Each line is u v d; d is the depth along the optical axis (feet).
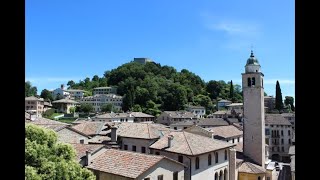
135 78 609.01
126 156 101.65
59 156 68.74
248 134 192.34
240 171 168.76
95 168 98.12
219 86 584.40
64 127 143.13
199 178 127.95
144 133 156.87
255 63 195.31
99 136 165.58
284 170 208.54
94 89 621.31
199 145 132.67
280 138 274.98
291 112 300.81
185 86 554.05
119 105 546.67
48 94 538.88
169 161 104.27
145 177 94.07
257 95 191.72
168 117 395.34
